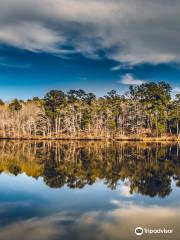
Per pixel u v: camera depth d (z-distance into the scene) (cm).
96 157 7031
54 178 4394
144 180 4250
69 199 3181
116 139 14675
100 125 16525
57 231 2252
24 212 2720
